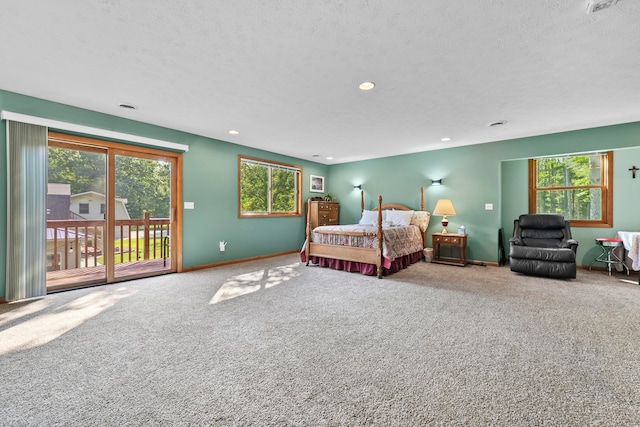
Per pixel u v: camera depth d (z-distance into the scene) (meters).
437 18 1.74
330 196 7.16
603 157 4.65
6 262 2.94
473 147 5.21
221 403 1.43
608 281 3.85
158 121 3.88
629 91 2.82
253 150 5.55
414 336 2.19
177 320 2.49
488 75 2.49
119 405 1.41
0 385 1.56
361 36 1.94
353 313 2.68
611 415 1.33
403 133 4.43
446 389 1.54
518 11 1.67
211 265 4.82
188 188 4.48
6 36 1.93
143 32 1.90
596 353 1.91
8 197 2.92
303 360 1.84
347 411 1.37
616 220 4.51
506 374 1.68
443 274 4.34
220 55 2.19
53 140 3.28
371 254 4.20
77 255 3.51
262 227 5.78
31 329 2.29
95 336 2.17
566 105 3.20
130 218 3.94
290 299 3.10
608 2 1.57
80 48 2.09
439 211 5.15
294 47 2.08
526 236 4.63
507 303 2.96
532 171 5.20
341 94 2.93
